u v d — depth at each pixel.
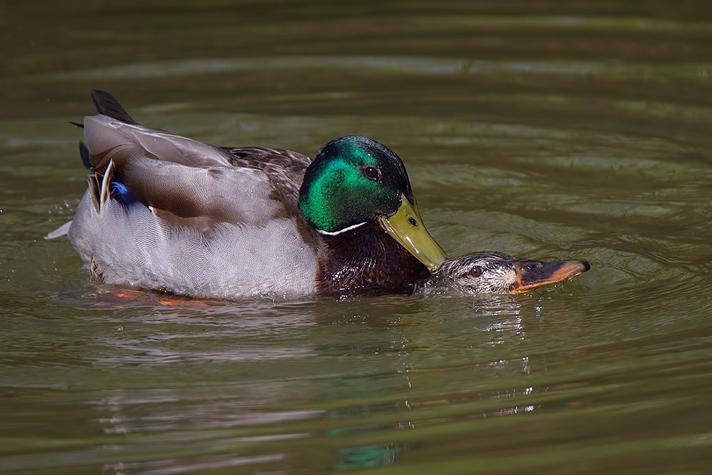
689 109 17.12
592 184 15.02
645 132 16.47
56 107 17.47
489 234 13.78
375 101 17.77
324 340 11.36
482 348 10.98
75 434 9.24
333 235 12.63
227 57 19.38
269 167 12.91
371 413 9.47
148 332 11.60
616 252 13.17
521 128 16.72
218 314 12.09
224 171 12.45
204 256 12.24
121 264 12.77
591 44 19.62
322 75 18.73
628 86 17.97
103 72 18.69
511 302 12.23
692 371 9.98
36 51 19.53
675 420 9.02
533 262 12.33
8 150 16.27
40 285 12.89
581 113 17.16
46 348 11.17
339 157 12.45
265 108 17.52
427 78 18.50
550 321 11.61
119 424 9.41
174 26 20.77
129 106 17.50
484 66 18.84
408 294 12.60
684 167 15.37
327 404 9.71
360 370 10.52
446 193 14.91
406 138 16.52
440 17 21.12
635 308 11.73
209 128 16.83
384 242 12.70
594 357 10.52
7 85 18.20
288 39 20.12
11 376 10.50
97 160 13.11
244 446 8.91
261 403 9.77
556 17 20.92
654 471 8.26
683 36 19.75
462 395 9.80
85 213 13.04
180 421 9.44
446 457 8.62
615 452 8.58
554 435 8.88
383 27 20.69
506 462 8.47
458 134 16.61
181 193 12.34
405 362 10.69
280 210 12.35
